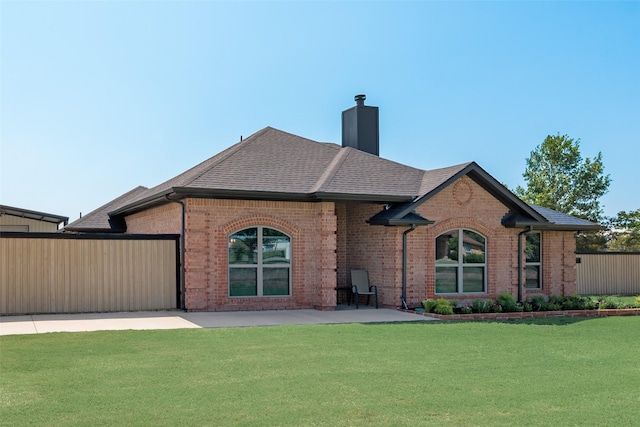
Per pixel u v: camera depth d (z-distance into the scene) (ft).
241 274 59.41
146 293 58.90
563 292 76.74
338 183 61.82
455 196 65.05
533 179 139.23
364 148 81.15
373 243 65.16
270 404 25.93
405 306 61.26
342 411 25.04
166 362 33.96
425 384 29.73
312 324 49.26
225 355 36.11
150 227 73.41
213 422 23.39
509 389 29.01
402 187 64.90
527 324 52.13
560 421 24.09
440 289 64.28
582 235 143.13
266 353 36.88
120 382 29.32
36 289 55.83
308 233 61.41
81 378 30.07
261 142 69.97
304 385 29.25
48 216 102.78
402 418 24.22
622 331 48.88
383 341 41.70
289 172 63.93
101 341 40.32
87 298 57.16
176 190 55.01
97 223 90.68
